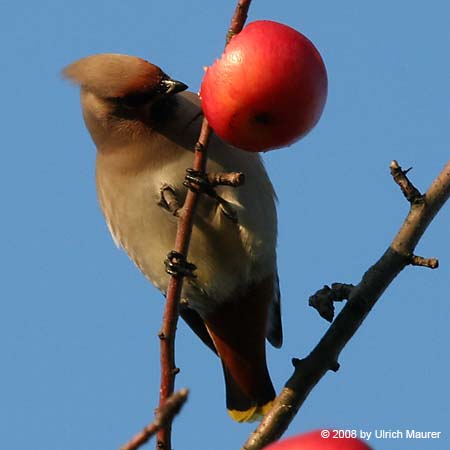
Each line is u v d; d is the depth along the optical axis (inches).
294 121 264.2
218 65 264.8
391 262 342.6
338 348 343.3
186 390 217.5
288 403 338.6
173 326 326.0
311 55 263.7
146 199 417.7
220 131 271.0
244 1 272.5
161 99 412.8
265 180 430.3
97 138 426.6
